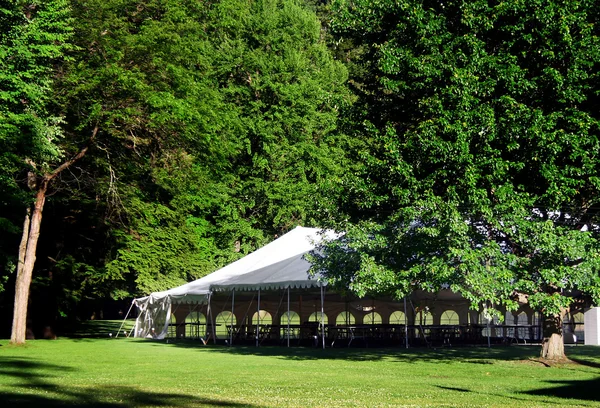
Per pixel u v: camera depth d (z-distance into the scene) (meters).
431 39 17.95
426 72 17.62
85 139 27.95
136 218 33.19
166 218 35.00
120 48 26.19
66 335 38.41
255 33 45.84
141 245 33.34
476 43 17.44
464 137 16.84
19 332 27.20
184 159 29.22
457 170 17.28
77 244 34.28
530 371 16.62
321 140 45.72
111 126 27.22
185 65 29.09
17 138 23.20
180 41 27.75
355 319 34.59
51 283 33.09
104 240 34.38
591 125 17.14
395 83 18.27
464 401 10.84
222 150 30.30
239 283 27.81
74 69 25.88
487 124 16.72
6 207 28.66
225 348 26.66
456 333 30.89
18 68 23.14
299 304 33.31
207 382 13.67
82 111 27.28
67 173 31.80
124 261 32.75
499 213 17.03
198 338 34.75
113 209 31.12
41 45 23.17
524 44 17.66
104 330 44.88
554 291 18.69
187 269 36.94
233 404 10.12
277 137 44.72
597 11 17.41
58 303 33.97
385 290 19.00
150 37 26.44
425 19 18.31
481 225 18.25
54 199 31.53
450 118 17.23
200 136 28.31
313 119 45.28
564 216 18.98
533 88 17.25
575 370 16.89
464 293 16.86
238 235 43.94
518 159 17.28
